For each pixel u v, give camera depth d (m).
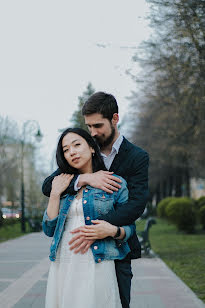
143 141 22.34
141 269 10.04
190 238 17.75
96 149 3.26
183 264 10.59
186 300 6.61
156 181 40.22
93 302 2.88
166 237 18.95
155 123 19.05
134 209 3.09
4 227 29.66
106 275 2.96
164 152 20.28
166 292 7.26
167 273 9.38
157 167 32.59
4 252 14.95
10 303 6.63
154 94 14.70
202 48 11.49
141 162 3.32
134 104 17.58
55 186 3.14
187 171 31.98
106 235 2.97
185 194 34.44
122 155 3.35
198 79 12.16
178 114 14.84
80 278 2.93
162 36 12.40
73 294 2.91
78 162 3.14
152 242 17.02
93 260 2.96
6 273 9.77
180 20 11.53
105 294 2.92
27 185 40.72
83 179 3.11
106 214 3.04
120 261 3.19
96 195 3.07
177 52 12.11
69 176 3.17
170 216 20.72
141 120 22.31
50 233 3.15
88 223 3.01
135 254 3.31
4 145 31.64
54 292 3.01
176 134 15.82
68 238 3.04
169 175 35.25
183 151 16.53
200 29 10.88
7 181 32.97
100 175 3.12
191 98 13.52
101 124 3.27
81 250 2.97
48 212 3.12
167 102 15.17
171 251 13.48
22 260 12.41
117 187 3.14
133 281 8.42
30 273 9.73
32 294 7.31
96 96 3.29
